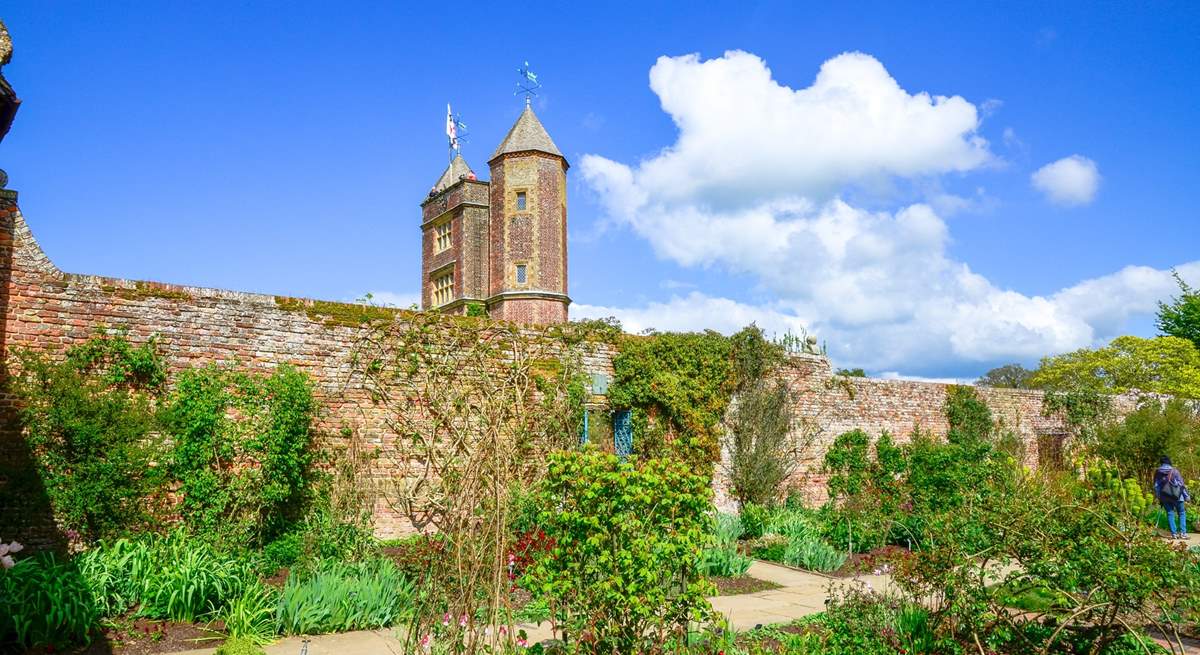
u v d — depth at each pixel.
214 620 7.96
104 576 7.72
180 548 8.70
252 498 10.62
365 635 7.80
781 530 14.73
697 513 6.34
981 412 23.05
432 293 37.31
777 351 18.03
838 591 10.63
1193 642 7.88
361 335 12.56
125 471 9.98
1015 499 6.92
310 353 12.14
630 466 6.12
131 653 6.99
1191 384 35.34
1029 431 24.81
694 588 6.02
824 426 19.44
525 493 7.33
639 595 5.87
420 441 9.34
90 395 10.05
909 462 18.19
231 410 11.17
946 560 6.79
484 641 5.77
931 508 14.29
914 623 7.23
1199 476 21.62
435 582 6.05
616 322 15.83
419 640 6.11
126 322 10.76
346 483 11.20
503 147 33.69
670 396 15.71
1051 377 38.75
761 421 17.17
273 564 10.10
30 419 9.68
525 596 9.27
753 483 16.75
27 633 6.93
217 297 11.51
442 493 7.79
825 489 19.20
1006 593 6.78
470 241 34.78
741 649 7.23
